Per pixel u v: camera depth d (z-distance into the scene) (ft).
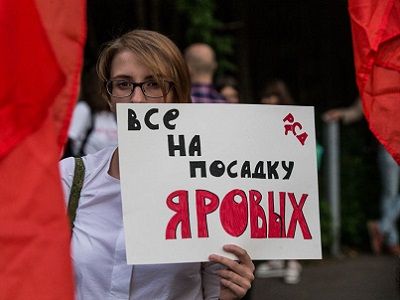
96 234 10.44
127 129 10.21
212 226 10.28
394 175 33.14
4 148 8.32
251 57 37.11
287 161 10.65
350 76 39.04
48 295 8.36
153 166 10.21
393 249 33.78
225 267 10.49
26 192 8.39
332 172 33.22
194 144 10.35
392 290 27.40
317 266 31.81
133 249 10.03
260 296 26.86
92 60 30.99
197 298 10.67
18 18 8.29
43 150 8.47
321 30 37.86
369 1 10.58
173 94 10.85
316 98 38.86
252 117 10.57
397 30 10.55
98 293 10.36
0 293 8.29
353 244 35.45
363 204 35.63
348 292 27.35
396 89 10.66
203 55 21.48
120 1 32.48
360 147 35.86
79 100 20.35
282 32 37.35
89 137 20.16
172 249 10.14
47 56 8.29
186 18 30.73
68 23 8.55
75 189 10.63
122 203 10.09
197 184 10.30
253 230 10.42
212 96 21.72
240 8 34.35
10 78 8.32
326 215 33.17
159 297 10.44
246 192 10.44
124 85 10.78
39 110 8.38
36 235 8.39
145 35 10.83
